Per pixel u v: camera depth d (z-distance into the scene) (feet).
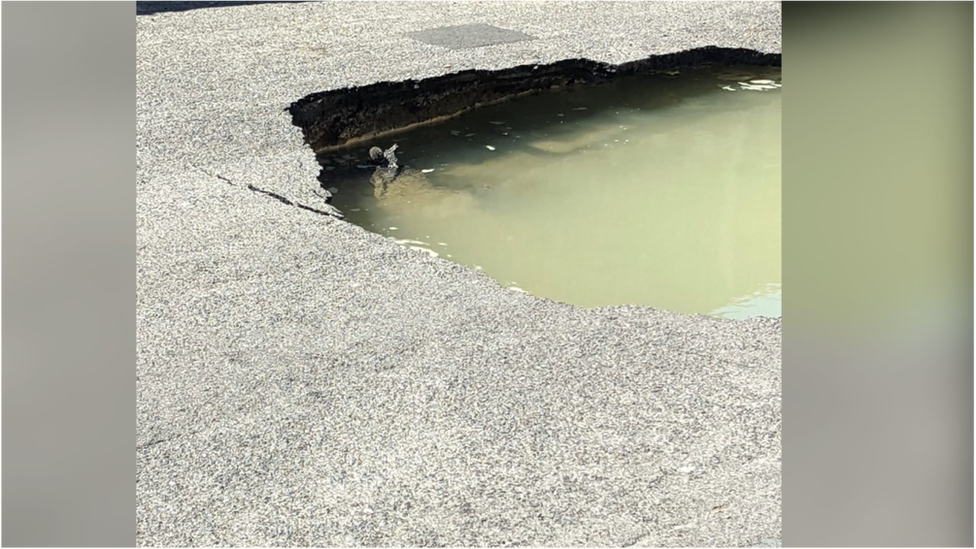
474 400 8.01
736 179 14.97
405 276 10.66
